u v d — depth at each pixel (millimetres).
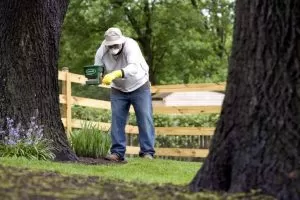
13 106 10258
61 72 13836
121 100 12008
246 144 5422
